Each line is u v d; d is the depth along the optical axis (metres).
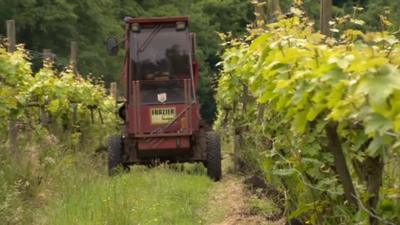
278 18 10.90
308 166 10.06
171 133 26.03
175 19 27.16
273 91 7.82
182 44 27.03
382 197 7.95
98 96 33.38
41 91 25.02
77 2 75.31
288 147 11.48
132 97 26.28
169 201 17.95
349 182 7.75
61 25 71.69
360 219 7.87
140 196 18.00
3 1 67.31
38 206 16.56
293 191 11.74
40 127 23.77
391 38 7.27
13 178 17.28
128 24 27.05
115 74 76.25
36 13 69.38
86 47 74.69
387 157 7.04
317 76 6.68
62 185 18.58
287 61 7.64
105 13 82.06
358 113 5.79
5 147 19.28
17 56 20.62
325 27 11.02
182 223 15.93
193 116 26.27
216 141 26.08
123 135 26.88
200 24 92.31
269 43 8.99
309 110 7.10
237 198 19.62
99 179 20.53
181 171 26.34
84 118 32.25
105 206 15.26
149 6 94.94
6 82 18.70
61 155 23.08
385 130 5.50
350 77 6.34
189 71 26.80
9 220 14.29
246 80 14.23
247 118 20.59
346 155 8.22
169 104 26.23
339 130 7.12
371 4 14.09
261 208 16.34
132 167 27.88
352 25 10.61
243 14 95.81
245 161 23.95
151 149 25.97
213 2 95.38
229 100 26.16
